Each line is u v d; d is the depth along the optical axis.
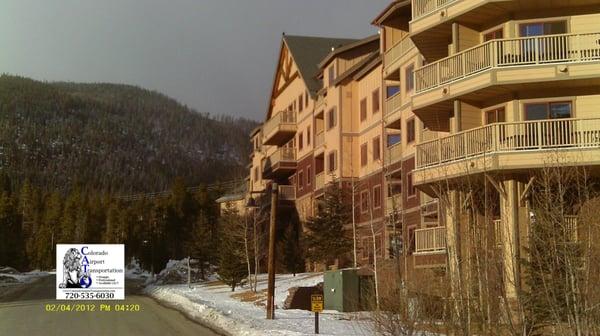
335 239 44.22
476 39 27.88
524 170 23.86
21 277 71.19
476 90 25.86
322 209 47.09
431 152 27.25
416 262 26.56
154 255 74.38
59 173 194.38
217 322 24.52
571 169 17.95
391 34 41.53
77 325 24.25
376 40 50.19
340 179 48.28
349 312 26.47
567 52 25.05
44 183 186.00
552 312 12.40
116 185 192.62
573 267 12.18
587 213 14.44
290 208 61.66
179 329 22.89
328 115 51.84
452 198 18.19
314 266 52.09
